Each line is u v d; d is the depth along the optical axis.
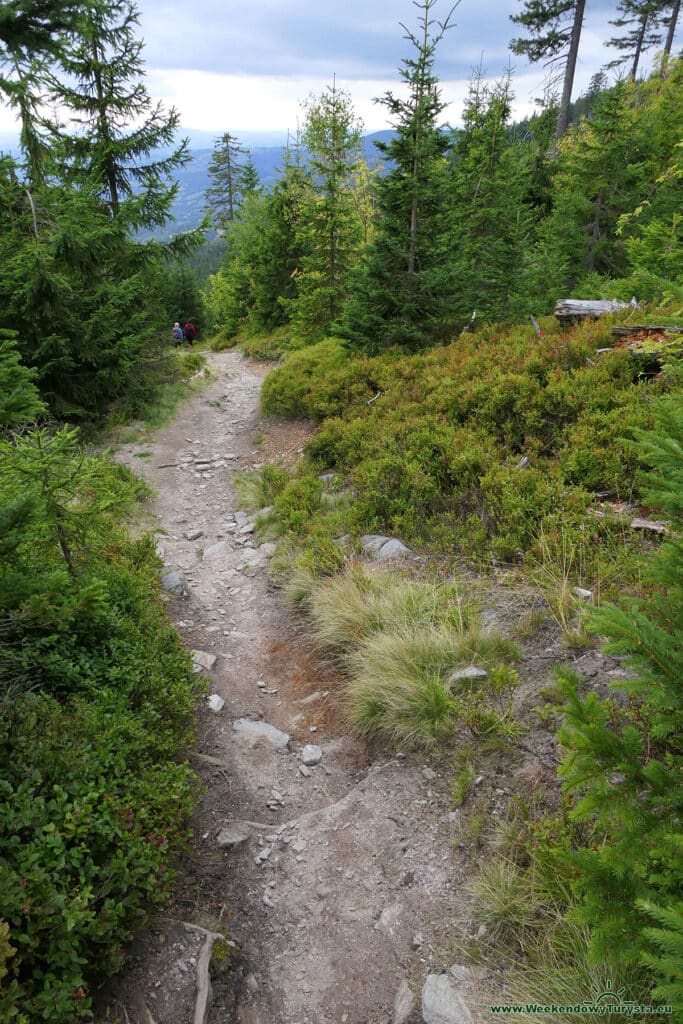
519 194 21.62
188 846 3.93
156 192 15.91
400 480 8.54
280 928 3.66
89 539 5.36
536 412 8.53
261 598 7.63
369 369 13.41
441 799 4.25
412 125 11.94
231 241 43.31
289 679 6.11
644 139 21.86
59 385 14.45
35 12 5.09
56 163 14.09
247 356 28.81
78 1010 2.67
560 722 4.32
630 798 2.34
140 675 4.85
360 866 3.99
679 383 7.57
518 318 14.68
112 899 3.11
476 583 6.28
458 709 4.68
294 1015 3.18
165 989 3.14
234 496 11.34
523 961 3.15
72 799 3.41
